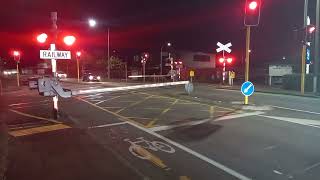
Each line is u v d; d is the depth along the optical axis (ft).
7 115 51.78
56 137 34.86
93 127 40.11
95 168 24.52
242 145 30.81
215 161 26.09
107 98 74.13
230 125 40.11
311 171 23.68
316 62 83.30
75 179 22.26
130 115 48.96
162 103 62.90
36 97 84.33
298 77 91.66
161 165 25.18
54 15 43.32
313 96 75.05
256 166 24.85
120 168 24.50
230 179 22.24
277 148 29.71
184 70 168.96
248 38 54.60
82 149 29.89
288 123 41.34
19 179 22.34
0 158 27.04
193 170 24.03
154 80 160.56
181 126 39.88
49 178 22.49
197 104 60.59
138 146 30.81
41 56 41.88
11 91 108.68
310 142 31.71
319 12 82.99
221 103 60.49
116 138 34.14
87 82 150.71
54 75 44.24
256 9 52.26
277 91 87.97
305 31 78.38
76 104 64.59
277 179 22.18
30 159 26.86
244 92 55.11
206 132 36.40
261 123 41.32
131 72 212.02
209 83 133.18
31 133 36.99
